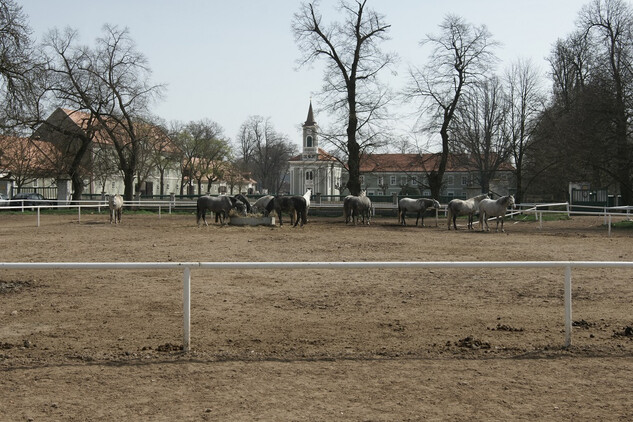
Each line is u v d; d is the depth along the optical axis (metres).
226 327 8.41
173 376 6.10
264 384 5.84
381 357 6.82
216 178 93.12
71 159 50.22
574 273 13.48
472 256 16.86
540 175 48.38
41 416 5.04
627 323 8.63
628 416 5.02
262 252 17.83
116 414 5.07
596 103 34.62
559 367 6.42
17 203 48.03
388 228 30.05
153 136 54.62
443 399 5.43
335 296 10.80
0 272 13.38
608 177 45.38
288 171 119.44
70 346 7.37
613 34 38.38
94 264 6.54
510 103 48.16
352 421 4.91
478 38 42.84
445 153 45.25
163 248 18.78
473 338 7.75
